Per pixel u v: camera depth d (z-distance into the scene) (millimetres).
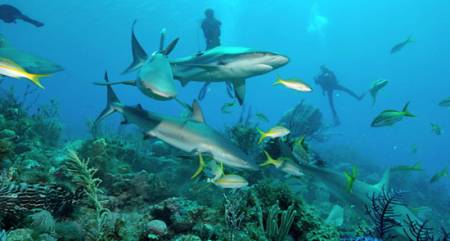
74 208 5184
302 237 5617
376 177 18469
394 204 5406
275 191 6078
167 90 4113
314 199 11336
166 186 7258
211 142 5637
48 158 8586
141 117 5816
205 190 7719
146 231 5008
